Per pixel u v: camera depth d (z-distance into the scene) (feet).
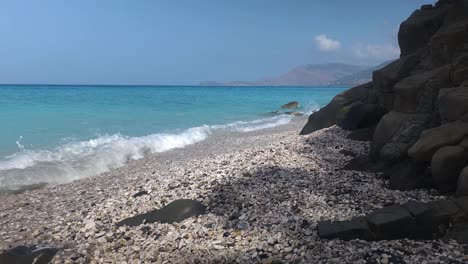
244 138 77.41
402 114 39.34
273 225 25.64
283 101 219.00
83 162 51.21
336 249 21.95
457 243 21.93
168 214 28.81
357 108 56.95
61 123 86.69
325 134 58.29
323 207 28.50
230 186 34.40
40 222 30.35
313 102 211.20
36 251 23.61
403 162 35.09
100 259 22.97
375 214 24.16
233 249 22.89
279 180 35.58
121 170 50.70
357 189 32.40
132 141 66.49
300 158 44.91
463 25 38.83
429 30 49.55
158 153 63.16
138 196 34.50
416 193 30.35
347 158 44.68
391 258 20.70
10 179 42.68
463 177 25.85
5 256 22.93
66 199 36.94
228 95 290.56
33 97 182.80
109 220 29.35
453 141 29.19
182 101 193.36
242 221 26.66
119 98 198.29
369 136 52.60
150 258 22.61
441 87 36.68
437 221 23.22
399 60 51.83
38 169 46.65
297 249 22.31
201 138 78.84
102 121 95.04
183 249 23.35
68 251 24.38
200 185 35.47
